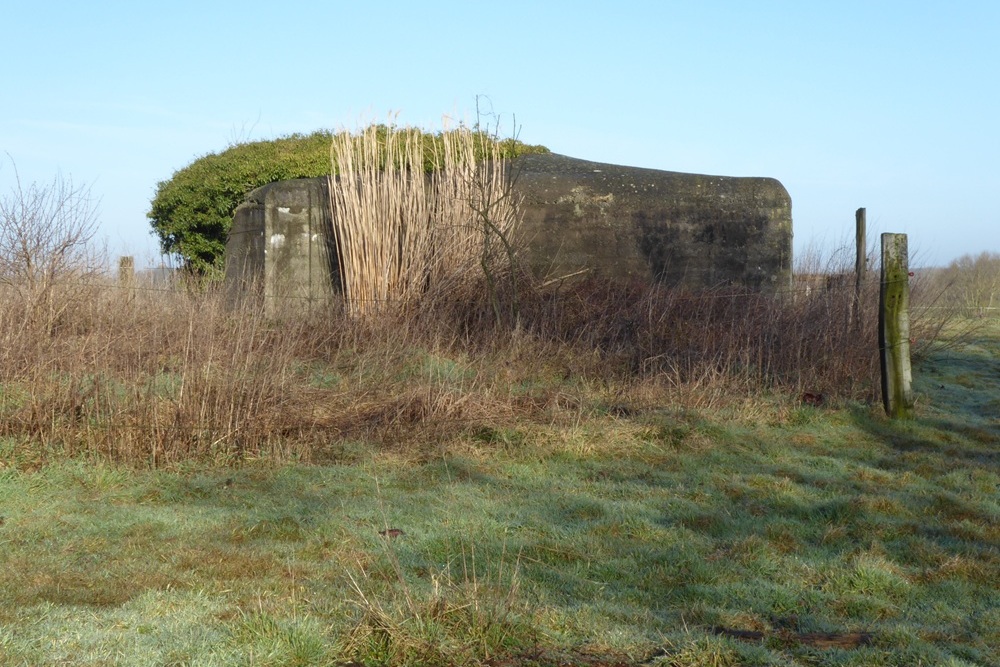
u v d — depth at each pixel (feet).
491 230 39.19
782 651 14.16
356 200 38.45
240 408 24.73
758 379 33.45
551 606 15.34
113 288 31.37
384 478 23.31
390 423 26.63
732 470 25.70
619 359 34.50
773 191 46.26
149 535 18.40
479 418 27.76
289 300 38.52
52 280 30.66
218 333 27.45
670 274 44.96
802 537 20.20
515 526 19.95
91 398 24.20
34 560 16.69
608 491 23.27
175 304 29.45
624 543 19.21
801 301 37.81
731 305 37.47
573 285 41.19
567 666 13.11
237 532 18.69
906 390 32.07
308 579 16.22
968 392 37.65
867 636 14.84
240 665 12.48
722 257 45.62
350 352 32.99
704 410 30.86
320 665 12.69
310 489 22.00
